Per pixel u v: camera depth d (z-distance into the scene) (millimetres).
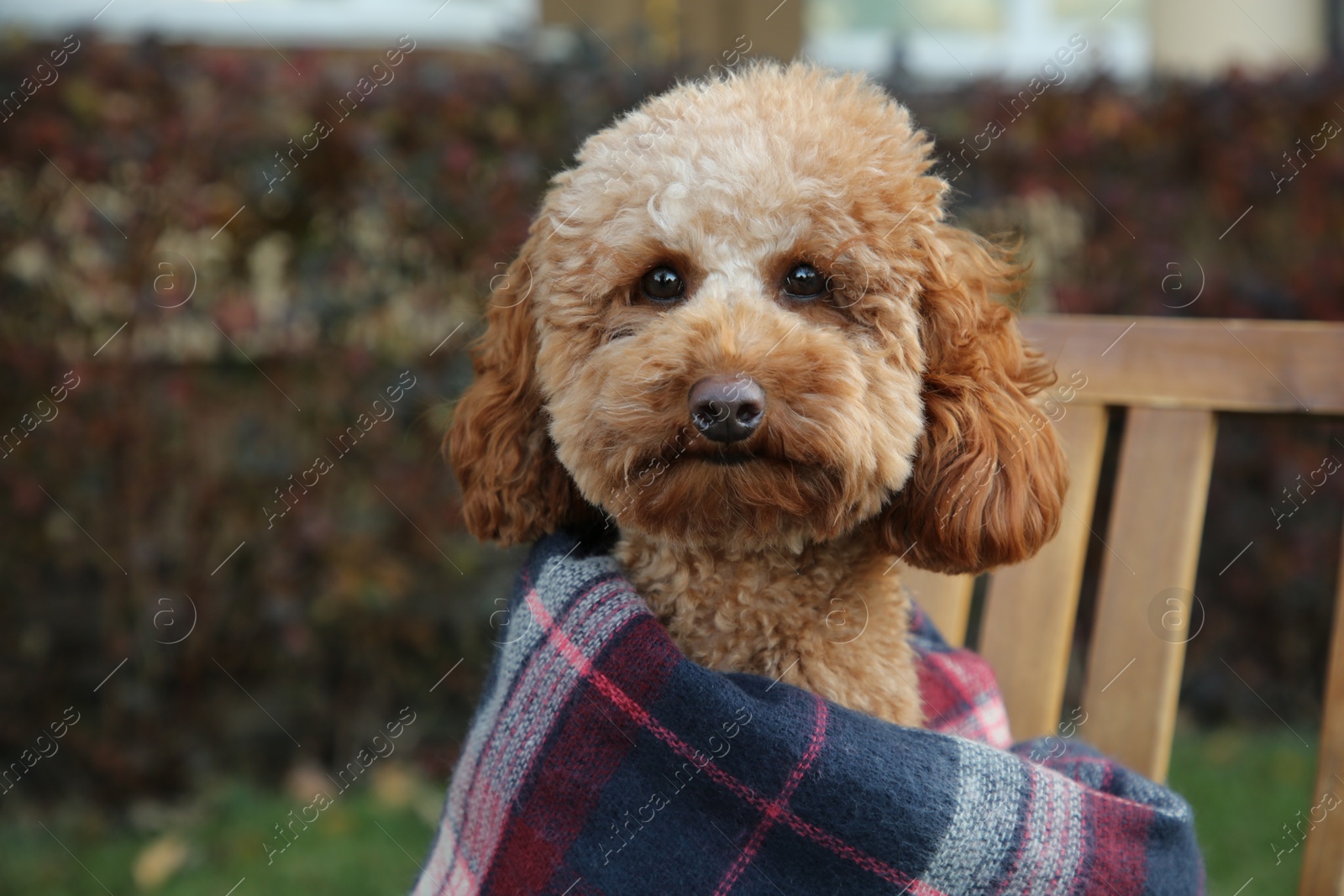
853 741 1521
